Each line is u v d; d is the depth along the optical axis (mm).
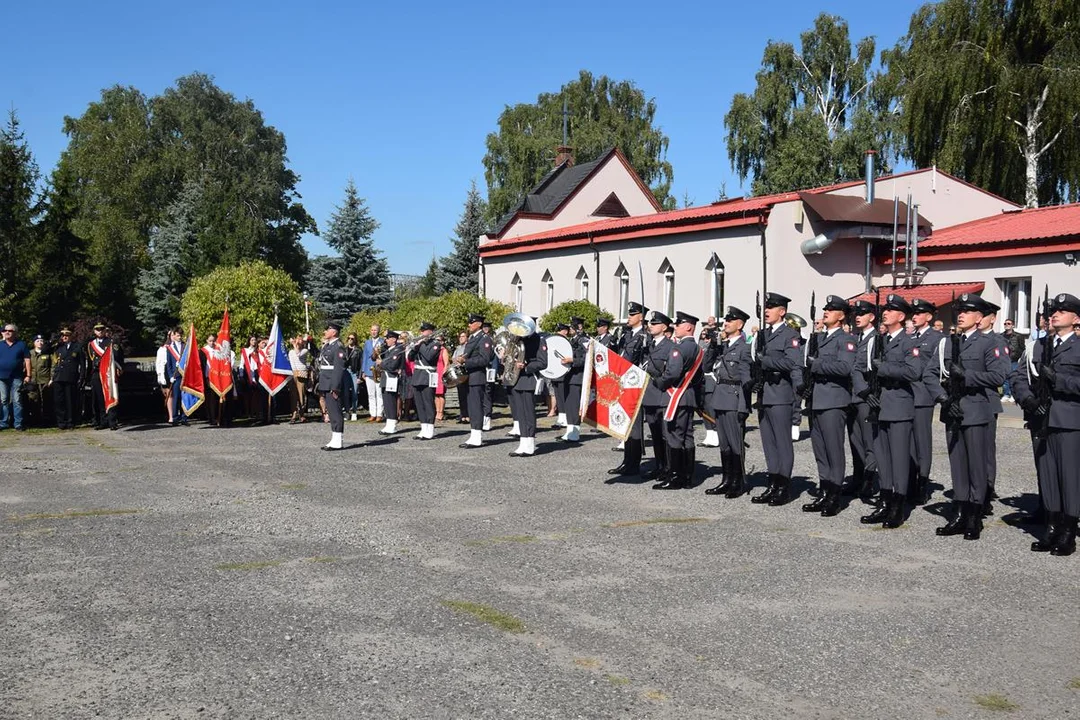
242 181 65375
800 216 25938
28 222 33250
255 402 21250
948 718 5004
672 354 11648
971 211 30031
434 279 59531
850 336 10273
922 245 26500
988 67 34969
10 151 32594
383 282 44781
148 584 7402
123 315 47312
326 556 8289
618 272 32312
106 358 18938
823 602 6957
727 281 27547
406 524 9609
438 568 7879
